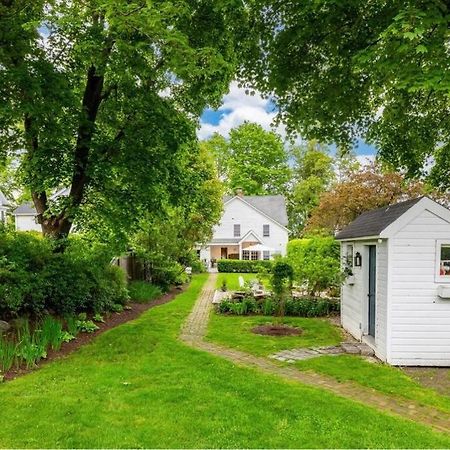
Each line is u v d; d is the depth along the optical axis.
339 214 18.80
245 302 11.77
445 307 6.80
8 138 10.12
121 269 12.83
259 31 8.51
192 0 8.07
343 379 5.92
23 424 4.15
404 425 4.25
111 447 3.71
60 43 9.29
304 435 3.96
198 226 19.53
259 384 5.45
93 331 8.92
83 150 9.63
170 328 9.45
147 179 9.59
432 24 5.41
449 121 9.38
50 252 9.23
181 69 7.72
